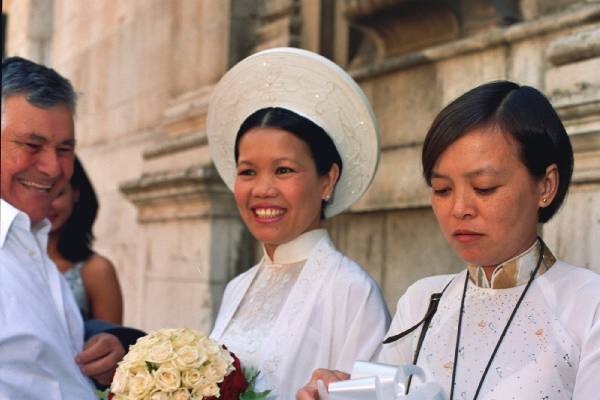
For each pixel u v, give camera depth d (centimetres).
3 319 317
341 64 613
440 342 240
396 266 532
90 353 353
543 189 233
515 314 228
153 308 746
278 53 319
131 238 846
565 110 364
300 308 312
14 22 1145
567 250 364
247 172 322
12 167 357
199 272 668
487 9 489
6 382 313
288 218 319
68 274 463
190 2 750
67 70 1030
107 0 935
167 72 793
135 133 859
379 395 221
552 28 418
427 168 235
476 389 225
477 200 225
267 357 306
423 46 537
